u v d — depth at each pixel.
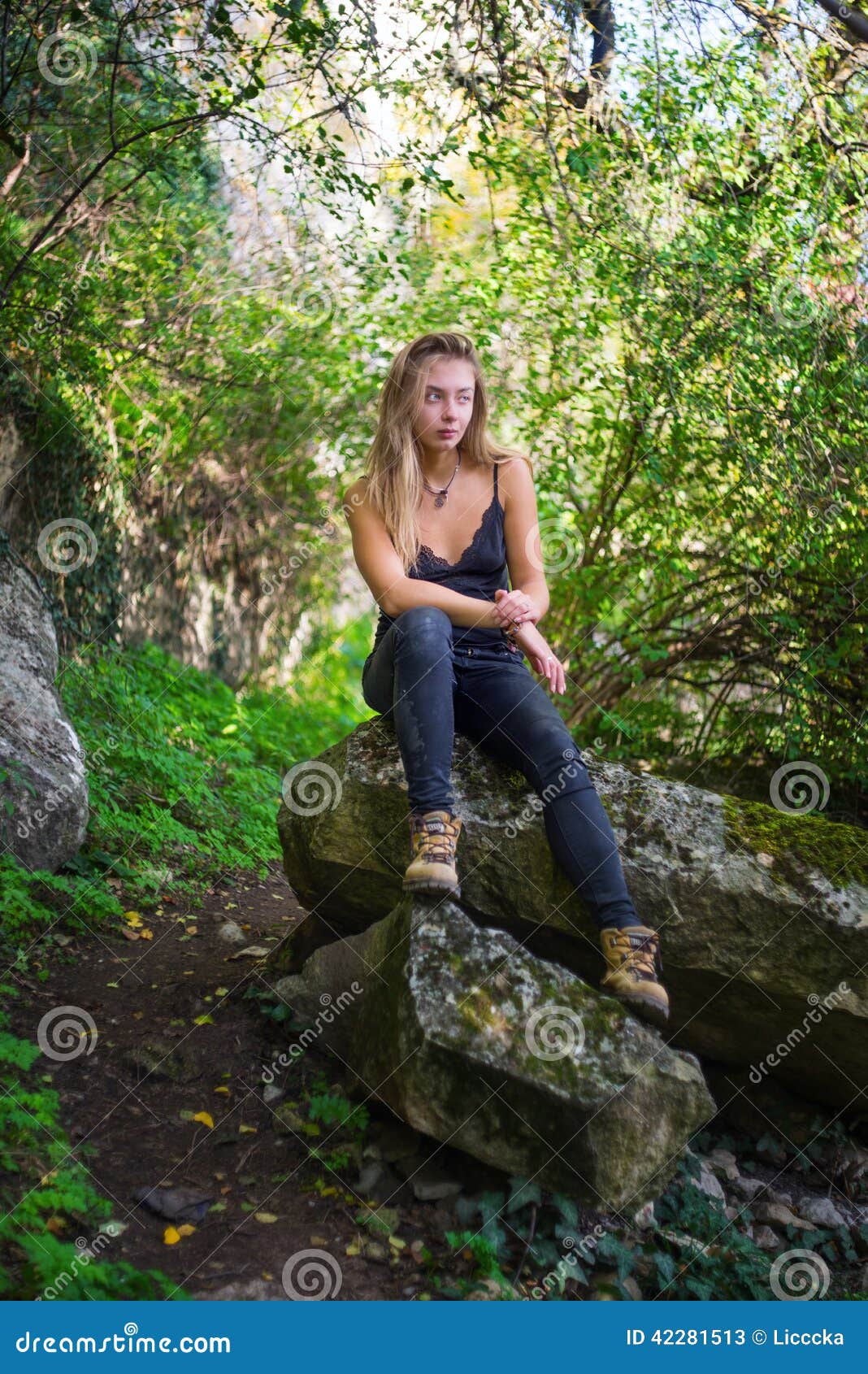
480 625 3.13
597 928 2.89
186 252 6.49
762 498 5.51
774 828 3.19
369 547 3.19
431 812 2.81
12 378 5.77
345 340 7.12
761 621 5.92
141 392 6.94
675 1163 2.79
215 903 4.46
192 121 5.14
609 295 5.71
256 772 6.40
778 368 5.21
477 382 3.25
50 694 4.35
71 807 4.03
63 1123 2.80
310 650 10.80
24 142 5.30
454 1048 2.64
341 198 5.96
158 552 7.93
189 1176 2.71
